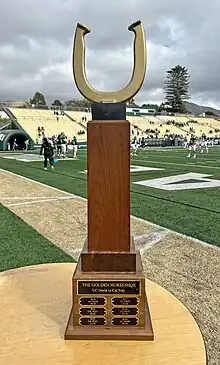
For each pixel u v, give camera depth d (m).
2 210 7.45
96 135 1.67
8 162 21.20
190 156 27.16
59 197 9.16
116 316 1.68
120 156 1.67
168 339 1.67
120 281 1.66
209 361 2.46
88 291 1.67
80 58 1.71
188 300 3.37
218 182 11.85
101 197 1.69
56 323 1.79
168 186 10.88
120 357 1.54
